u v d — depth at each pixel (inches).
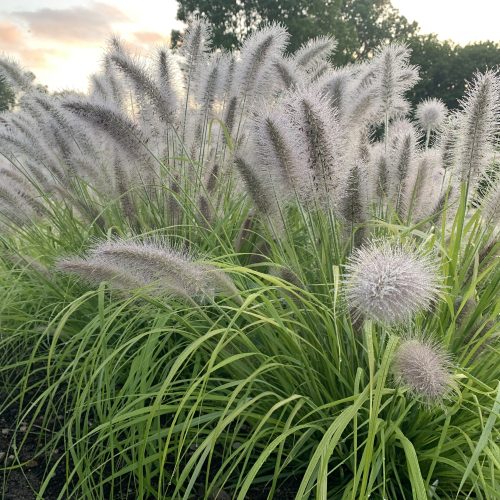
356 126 147.1
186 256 109.5
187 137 169.9
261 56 161.9
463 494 96.7
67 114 158.6
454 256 108.4
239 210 174.2
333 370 100.6
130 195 160.2
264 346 115.7
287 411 106.0
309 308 108.8
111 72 179.3
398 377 72.6
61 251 169.9
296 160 106.0
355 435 73.1
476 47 1165.7
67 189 174.7
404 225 128.5
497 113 115.3
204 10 1114.1
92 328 108.9
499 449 80.8
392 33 1536.7
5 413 135.6
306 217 120.1
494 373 101.5
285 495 100.8
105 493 105.3
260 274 91.4
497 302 97.2
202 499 101.0
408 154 130.3
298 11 1134.4
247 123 163.5
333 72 160.9
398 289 62.9
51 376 143.7
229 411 102.3
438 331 108.9
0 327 145.1
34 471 114.8
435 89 1193.4
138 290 99.1
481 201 120.1
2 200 158.4
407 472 97.4
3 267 173.2
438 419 93.9
